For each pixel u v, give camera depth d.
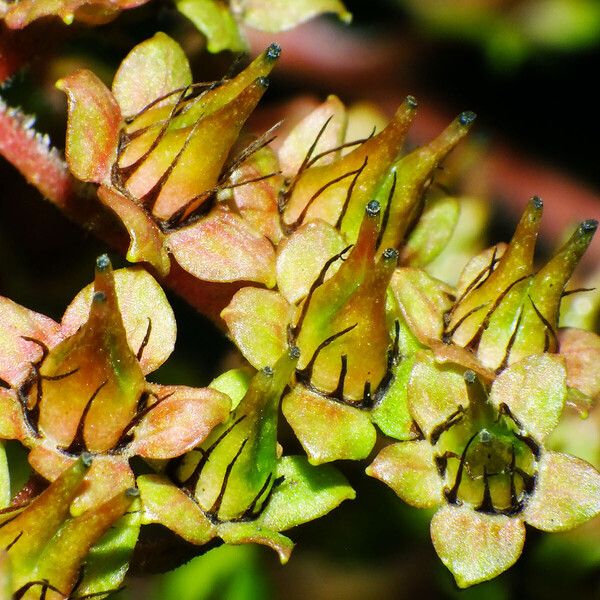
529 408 0.14
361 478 0.16
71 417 0.14
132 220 0.14
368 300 0.14
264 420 0.14
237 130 0.14
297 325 0.14
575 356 0.14
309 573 0.16
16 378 0.14
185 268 0.14
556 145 0.18
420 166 0.14
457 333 0.14
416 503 0.14
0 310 0.14
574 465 0.14
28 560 0.13
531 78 0.18
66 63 0.16
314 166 0.14
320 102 0.17
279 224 0.14
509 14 0.18
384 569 0.16
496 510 0.14
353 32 0.18
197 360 0.16
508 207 0.18
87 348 0.13
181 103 0.14
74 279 0.16
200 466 0.14
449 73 0.18
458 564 0.14
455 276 0.16
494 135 0.18
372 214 0.14
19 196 0.16
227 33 0.15
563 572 0.15
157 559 0.14
